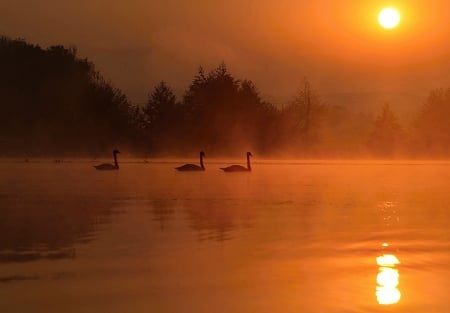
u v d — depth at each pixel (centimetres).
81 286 1164
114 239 1641
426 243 1596
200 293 1120
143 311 1023
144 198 2747
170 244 1567
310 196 2916
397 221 2011
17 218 2031
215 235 1714
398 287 1156
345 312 1009
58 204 2466
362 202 2631
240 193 3052
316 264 1341
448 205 2533
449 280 1204
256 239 1644
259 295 1103
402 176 4816
